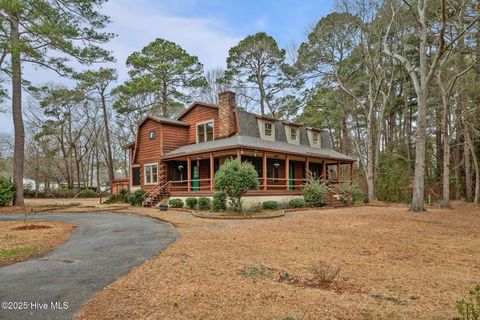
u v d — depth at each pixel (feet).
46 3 52.54
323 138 84.12
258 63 103.04
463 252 21.31
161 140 66.95
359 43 78.33
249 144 52.75
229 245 23.31
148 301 12.59
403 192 75.20
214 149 53.36
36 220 41.50
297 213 48.11
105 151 148.36
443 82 70.54
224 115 62.75
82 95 115.65
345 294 13.35
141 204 64.44
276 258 19.44
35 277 16.05
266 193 55.36
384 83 91.76
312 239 25.63
